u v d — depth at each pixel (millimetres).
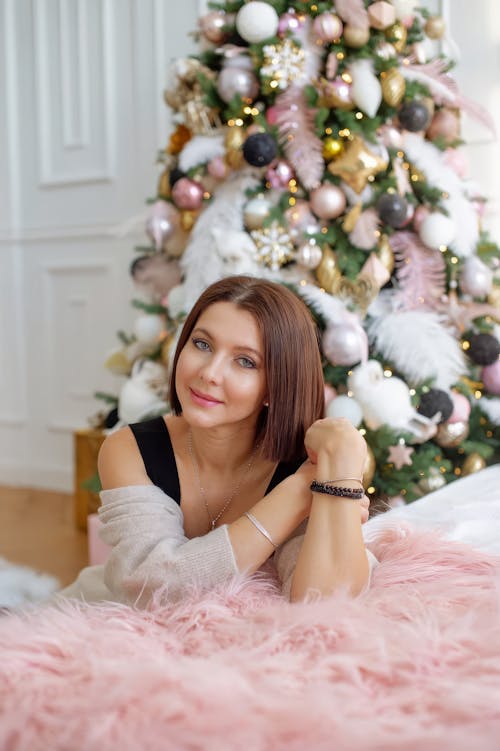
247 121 2184
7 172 3590
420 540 1097
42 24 3443
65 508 3217
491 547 1202
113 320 3400
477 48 2715
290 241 2096
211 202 2217
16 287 3627
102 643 753
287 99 2088
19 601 1895
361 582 948
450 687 673
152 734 600
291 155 2064
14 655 721
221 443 1084
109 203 3377
